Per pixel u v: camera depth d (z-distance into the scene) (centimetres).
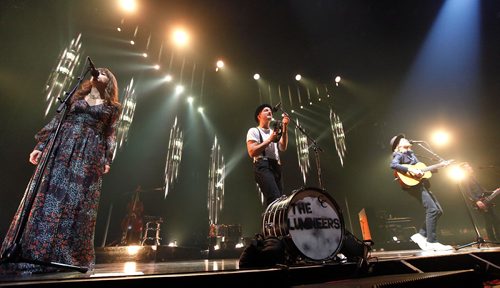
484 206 538
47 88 664
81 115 223
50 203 188
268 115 297
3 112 593
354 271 197
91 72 221
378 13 829
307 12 839
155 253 584
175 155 1176
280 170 272
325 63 1000
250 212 1276
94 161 217
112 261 527
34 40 630
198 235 1128
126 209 912
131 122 1019
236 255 724
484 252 262
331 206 216
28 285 109
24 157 636
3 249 175
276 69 1034
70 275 162
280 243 184
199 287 143
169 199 1175
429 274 169
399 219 769
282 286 167
